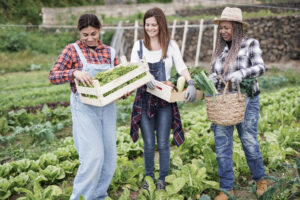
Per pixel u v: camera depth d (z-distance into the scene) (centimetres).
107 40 1584
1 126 626
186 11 2266
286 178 353
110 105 290
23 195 360
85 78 260
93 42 281
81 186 275
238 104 287
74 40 1959
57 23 2155
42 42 1962
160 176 340
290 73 1213
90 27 270
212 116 295
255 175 328
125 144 470
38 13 2323
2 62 1650
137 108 326
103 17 2086
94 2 2567
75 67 283
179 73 332
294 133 470
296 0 1873
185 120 611
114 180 352
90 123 273
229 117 287
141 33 1809
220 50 326
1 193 348
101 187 302
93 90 257
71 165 407
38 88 1109
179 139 338
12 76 1440
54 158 430
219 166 317
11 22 2133
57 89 1067
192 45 1747
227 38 314
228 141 312
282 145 459
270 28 1559
